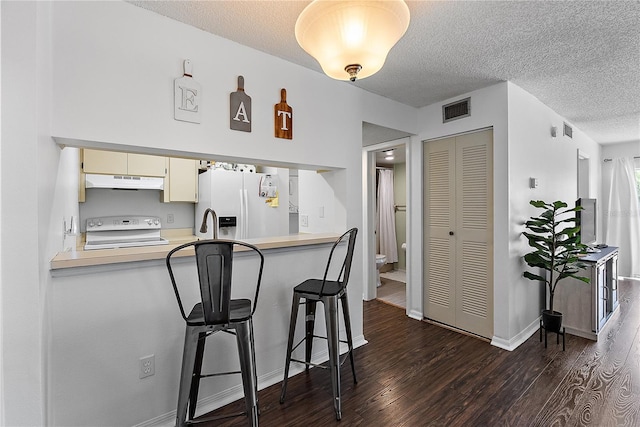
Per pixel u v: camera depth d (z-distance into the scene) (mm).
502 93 2760
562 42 2092
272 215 3953
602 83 2811
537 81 2762
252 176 3791
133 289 1655
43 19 1287
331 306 1902
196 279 1867
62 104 1457
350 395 2062
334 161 2643
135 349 1663
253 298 2109
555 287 2975
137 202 3633
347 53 1496
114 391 1599
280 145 2277
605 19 1819
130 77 1651
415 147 3531
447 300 3291
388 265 6047
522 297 2951
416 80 2709
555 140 3646
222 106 1987
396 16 1402
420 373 2336
